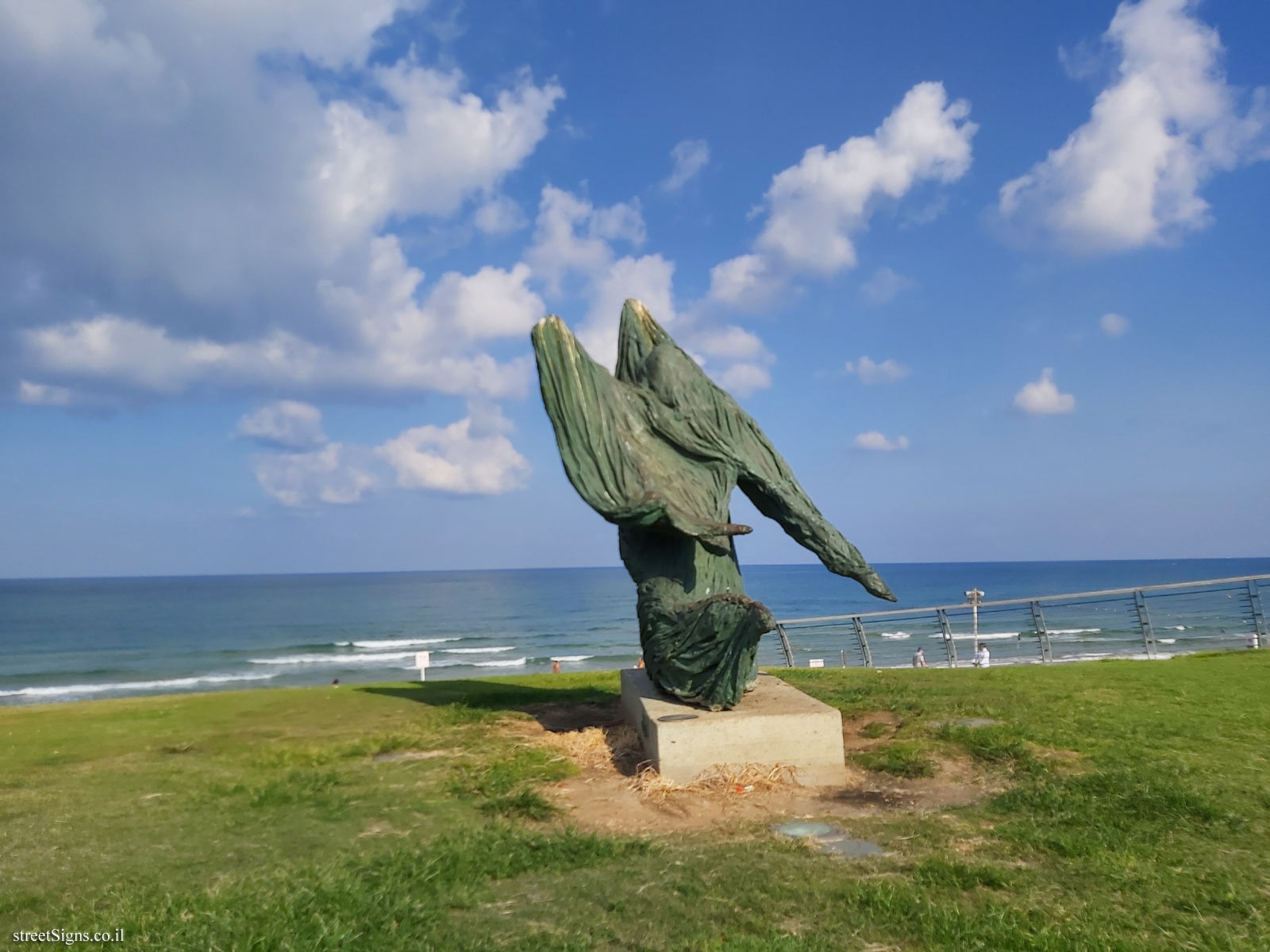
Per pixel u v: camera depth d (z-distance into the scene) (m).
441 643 60.50
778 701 7.78
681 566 8.26
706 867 4.90
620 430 8.09
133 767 7.72
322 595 142.38
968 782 6.84
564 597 134.12
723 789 6.76
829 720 7.12
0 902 4.54
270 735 9.18
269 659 50.69
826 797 6.58
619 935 3.99
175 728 9.59
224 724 9.88
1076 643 47.97
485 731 9.12
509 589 169.88
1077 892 4.40
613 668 46.19
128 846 5.52
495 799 6.53
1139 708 9.18
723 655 7.40
